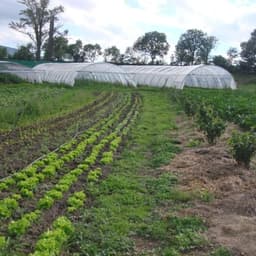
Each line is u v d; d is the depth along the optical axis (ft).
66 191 33.42
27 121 69.67
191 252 24.29
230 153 46.93
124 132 62.95
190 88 168.76
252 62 332.19
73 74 168.45
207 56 415.23
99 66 180.04
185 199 33.12
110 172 41.11
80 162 43.78
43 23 292.20
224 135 62.23
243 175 38.96
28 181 34.06
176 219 28.55
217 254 23.66
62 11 294.05
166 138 60.29
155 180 38.22
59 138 57.00
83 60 370.32
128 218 28.96
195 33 414.00
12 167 40.65
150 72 194.29
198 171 40.75
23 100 85.10
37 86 155.63
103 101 114.52
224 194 34.27
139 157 48.73
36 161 41.86
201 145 54.65
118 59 402.31
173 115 92.22
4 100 91.40
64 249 23.98
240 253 23.89
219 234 26.50
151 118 86.02
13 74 170.91
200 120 64.23
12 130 60.70
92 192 33.78
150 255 23.85
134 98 132.05
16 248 23.13
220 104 89.66
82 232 25.96
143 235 26.45
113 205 31.24
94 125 69.51
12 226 25.00
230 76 188.96
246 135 42.11
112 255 23.75
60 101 102.73
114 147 52.11
